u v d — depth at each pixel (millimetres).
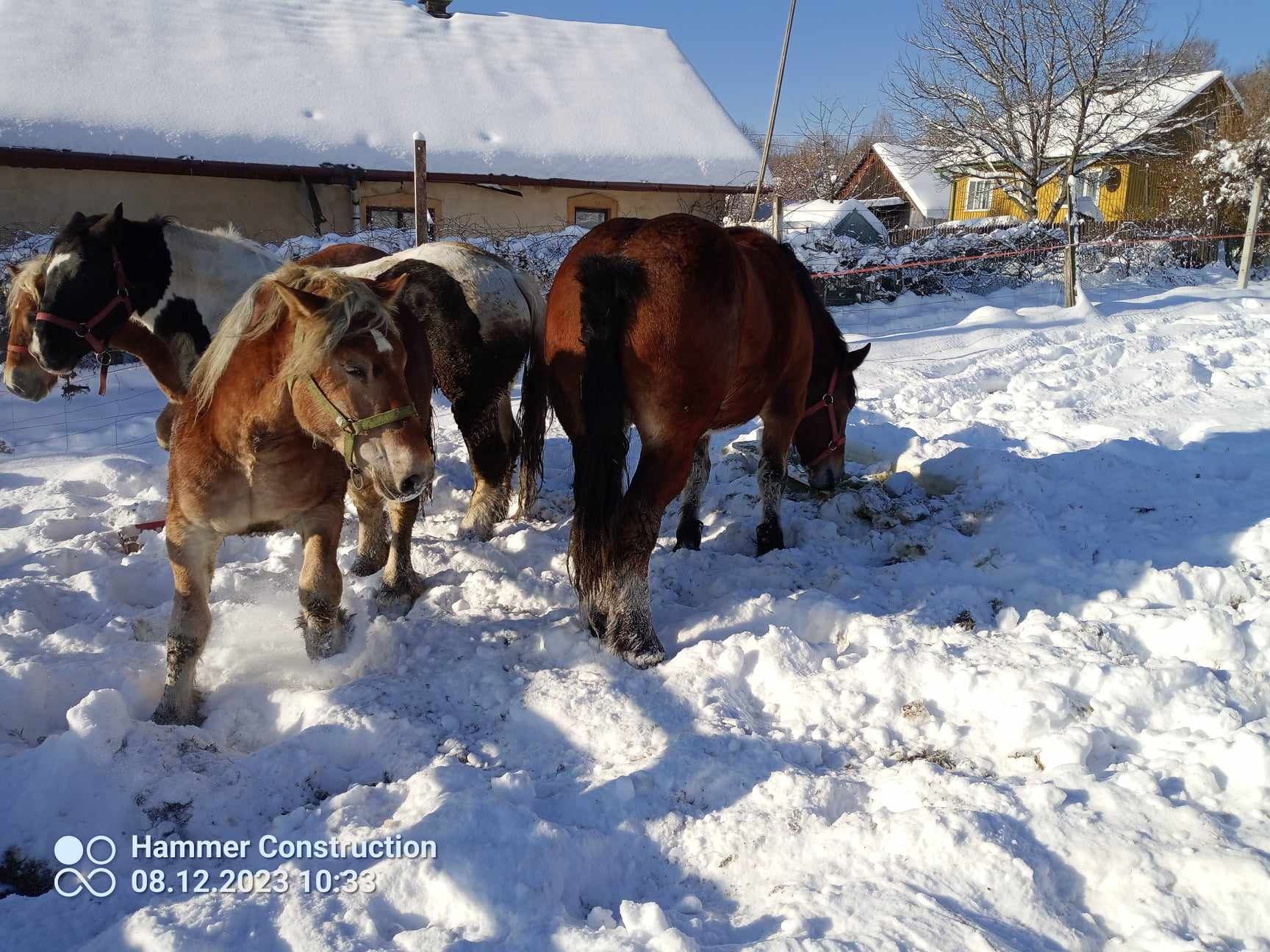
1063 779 3129
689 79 23312
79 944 2537
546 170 18359
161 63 17797
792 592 4820
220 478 3496
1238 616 4523
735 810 3092
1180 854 2730
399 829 2861
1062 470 6594
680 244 3953
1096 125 24172
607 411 3916
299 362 3211
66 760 3020
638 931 2520
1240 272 18969
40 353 5000
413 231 13008
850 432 7461
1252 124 24328
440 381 5270
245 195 16500
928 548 5355
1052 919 2576
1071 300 15875
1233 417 8328
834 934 2482
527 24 23922
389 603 4617
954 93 23281
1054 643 4176
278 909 2557
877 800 3186
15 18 17828
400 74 20062
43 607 4418
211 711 3689
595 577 4059
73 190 15234
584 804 3074
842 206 24906
